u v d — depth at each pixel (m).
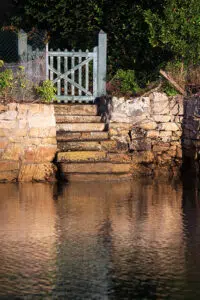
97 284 17.27
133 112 31.77
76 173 30.03
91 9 37.25
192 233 21.66
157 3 35.34
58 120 32.19
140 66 36.00
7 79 30.84
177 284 17.31
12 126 29.89
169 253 19.70
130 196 26.89
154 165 31.77
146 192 27.69
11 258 19.17
